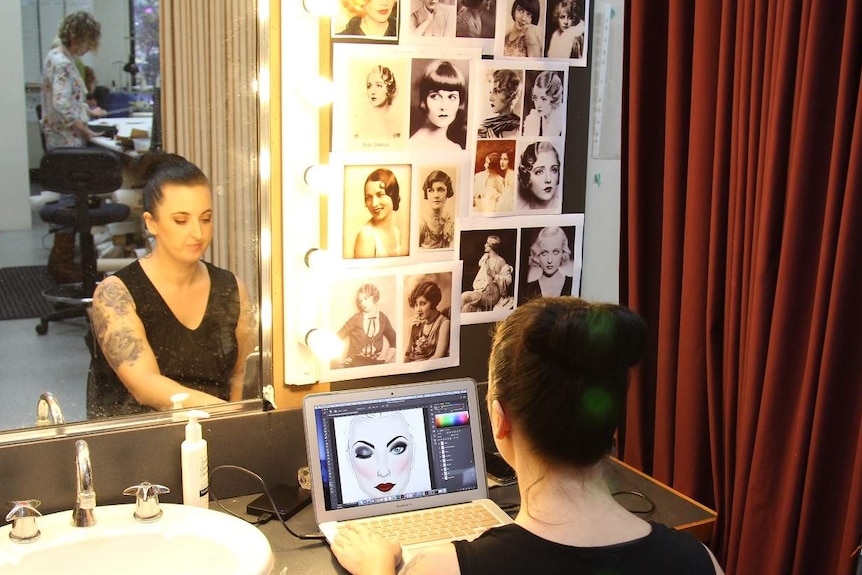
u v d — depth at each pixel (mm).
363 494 1620
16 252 1509
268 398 1743
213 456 1698
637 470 1917
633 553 1030
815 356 1505
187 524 1481
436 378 1957
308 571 1467
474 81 1862
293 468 1775
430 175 1854
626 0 1848
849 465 1512
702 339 1764
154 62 1547
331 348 1730
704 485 1829
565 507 1066
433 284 1898
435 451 1684
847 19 1418
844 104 1435
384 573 1369
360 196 1785
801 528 1542
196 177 1617
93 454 1590
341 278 1788
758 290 1592
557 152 1993
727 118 1672
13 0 1438
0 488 1524
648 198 1892
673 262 1812
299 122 1690
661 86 1859
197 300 1659
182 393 1670
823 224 1520
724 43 1644
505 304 2000
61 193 1522
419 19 1778
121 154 1554
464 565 1030
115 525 1464
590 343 1025
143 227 1593
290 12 1644
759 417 1604
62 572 1424
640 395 1940
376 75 1759
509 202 1959
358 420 1638
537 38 1914
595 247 2100
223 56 1604
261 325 1721
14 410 1542
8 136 1471
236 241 1676
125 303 1600
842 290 1449
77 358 1578
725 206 1702
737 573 1666
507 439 1134
